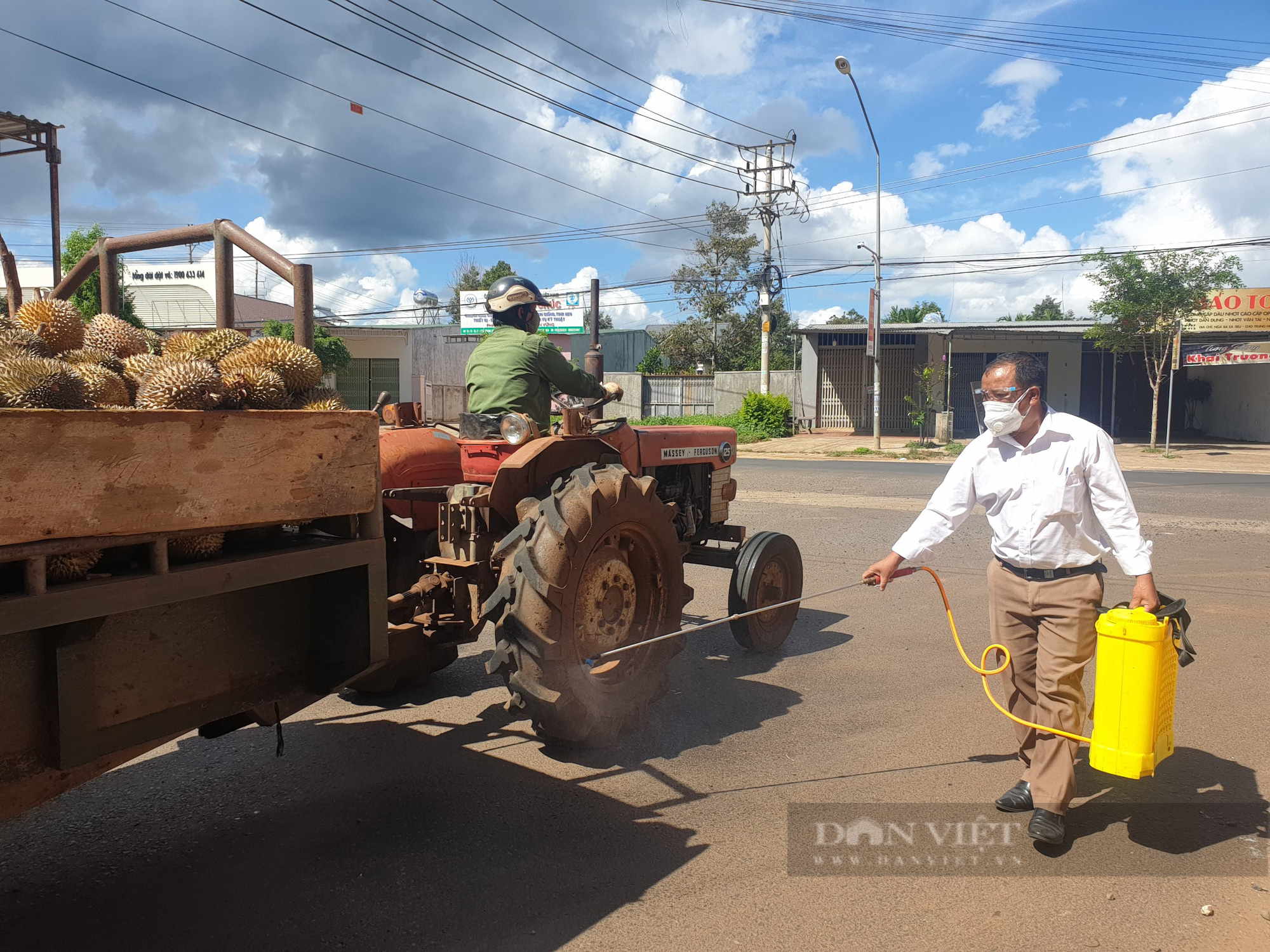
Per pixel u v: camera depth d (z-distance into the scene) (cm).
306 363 279
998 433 311
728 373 3016
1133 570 295
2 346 230
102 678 214
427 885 285
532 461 407
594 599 379
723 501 614
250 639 257
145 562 220
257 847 312
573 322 3956
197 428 216
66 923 265
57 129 1083
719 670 514
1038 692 314
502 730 426
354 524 268
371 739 415
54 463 186
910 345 2744
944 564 810
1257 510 1110
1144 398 2756
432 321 4731
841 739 407
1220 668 492
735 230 3656
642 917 265
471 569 404
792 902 272
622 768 378
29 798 198
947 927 258
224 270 342
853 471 1706
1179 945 249
